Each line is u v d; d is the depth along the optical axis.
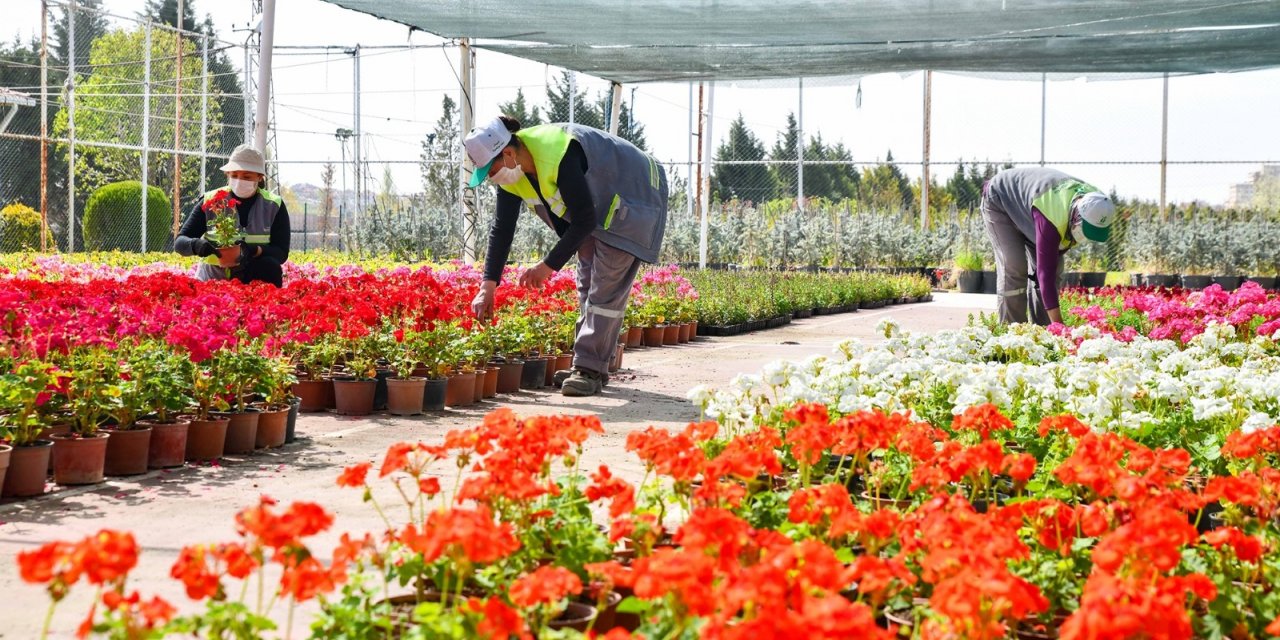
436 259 19.88
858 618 1.69
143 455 4.71
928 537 2.31
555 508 3.03
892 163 25.03
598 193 7.18
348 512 4.06
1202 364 5.94
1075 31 10.64
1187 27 10.30
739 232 25.38
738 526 2.17
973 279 23.55
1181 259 21.77
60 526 3.81
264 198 7.54
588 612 2.63
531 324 8.21
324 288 7.45
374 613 2.44
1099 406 4.50
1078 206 7.98
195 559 2.01
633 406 7.07
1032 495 3.57
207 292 6.34
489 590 2.55
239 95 21.72
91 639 2.44
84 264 12.27
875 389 5.08
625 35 10.68
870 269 25.08
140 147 20.09
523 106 30.62
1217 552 2.84
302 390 6.54
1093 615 1.72
